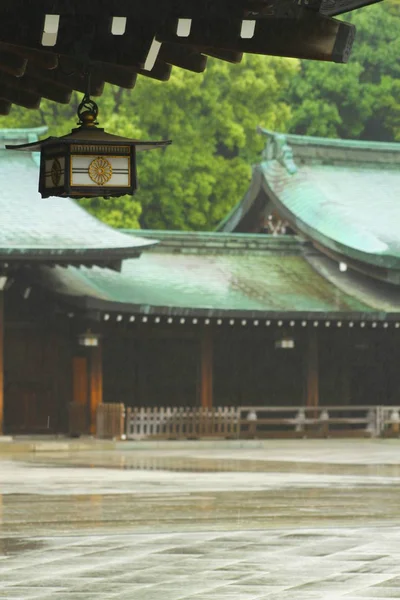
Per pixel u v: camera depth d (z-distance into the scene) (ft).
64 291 241.96
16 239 234.38
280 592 65.21
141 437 242.78
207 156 360.48
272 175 294.05
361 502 118.73
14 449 220.84
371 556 79.41
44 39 57.57
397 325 267.59
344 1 58.18
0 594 65.10
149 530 95.40
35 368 247.29
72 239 237.66
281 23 58.95
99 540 88.89
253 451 224.33
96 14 57.93
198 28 59.00
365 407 266.57
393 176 310.24
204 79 360.69
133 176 65.46
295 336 265.34
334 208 283.38
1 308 237.04
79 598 63.72
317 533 92.73
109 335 252.42
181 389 261.24
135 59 59.26
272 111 377.71
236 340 266.36
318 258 286.46
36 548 84.33
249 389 268.41
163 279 265.54
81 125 66.49
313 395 266.36
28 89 76.69
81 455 210.18
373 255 267.80
